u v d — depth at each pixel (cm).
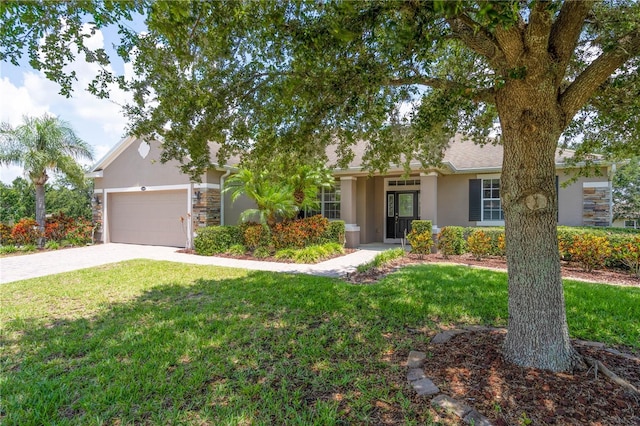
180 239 1305
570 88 299
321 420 241
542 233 299
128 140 1398
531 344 300
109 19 312
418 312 474
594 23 325
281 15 277
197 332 412
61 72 345
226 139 463
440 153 613
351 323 436
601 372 283
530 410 239
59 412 260
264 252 1027
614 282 684
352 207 1252
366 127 481
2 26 303
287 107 419
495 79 300
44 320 471
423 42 284
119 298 574
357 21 275
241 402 267
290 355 349
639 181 2000
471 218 1225
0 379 307
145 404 267
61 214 1469
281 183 1066
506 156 311
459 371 297
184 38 287
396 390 277
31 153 1294
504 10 197
